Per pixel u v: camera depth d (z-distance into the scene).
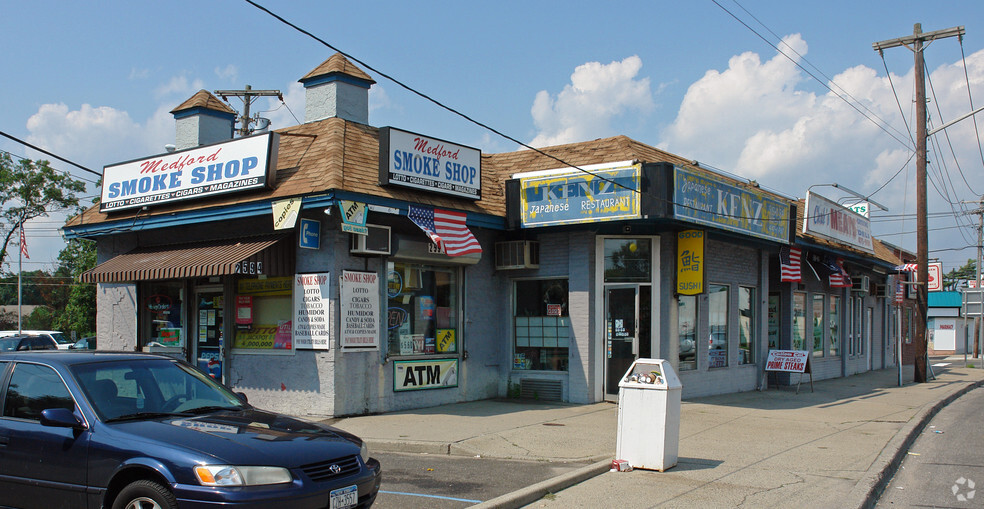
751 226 14.97
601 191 12.94
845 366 23.53
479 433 10.57
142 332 14.80
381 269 12.60
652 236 14.10
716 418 12.55
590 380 13.83
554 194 13.46
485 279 14.60
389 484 7.84
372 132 13.73
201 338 13.95
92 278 13.41
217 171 12.77
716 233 14.54
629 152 14.21
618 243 14.23
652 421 8.55
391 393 12.60
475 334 14.30
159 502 5.07
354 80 14.30
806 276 20.56
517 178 13.89
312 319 11.98
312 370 11.95
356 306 12.03
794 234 16.89
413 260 13.03
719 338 16.25
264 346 12.84
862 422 12.40
